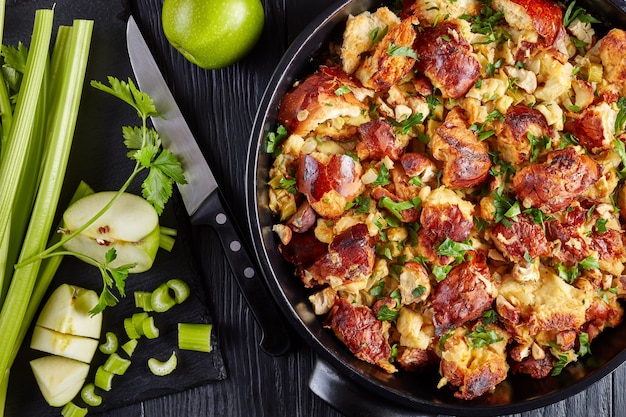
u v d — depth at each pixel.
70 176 0.68
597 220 0.58
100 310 0.63
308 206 0.58
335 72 0.58
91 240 0.66
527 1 0.57
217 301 0.69
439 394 0.59
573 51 0.59
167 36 0.63
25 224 0.68
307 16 0.68
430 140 0.58
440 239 0.57
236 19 0.62
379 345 0.58
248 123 0.69
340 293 0.59
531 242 0.56
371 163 0.58
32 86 0.65
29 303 0.67
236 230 0.66
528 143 0.56
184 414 0.69
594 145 0.57
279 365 0.69
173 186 0.68
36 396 0.68
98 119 0.68
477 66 0.56
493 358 0.58
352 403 0.60
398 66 0.56
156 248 0.66
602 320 0.59
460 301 0.57
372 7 0.59
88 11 0.68
